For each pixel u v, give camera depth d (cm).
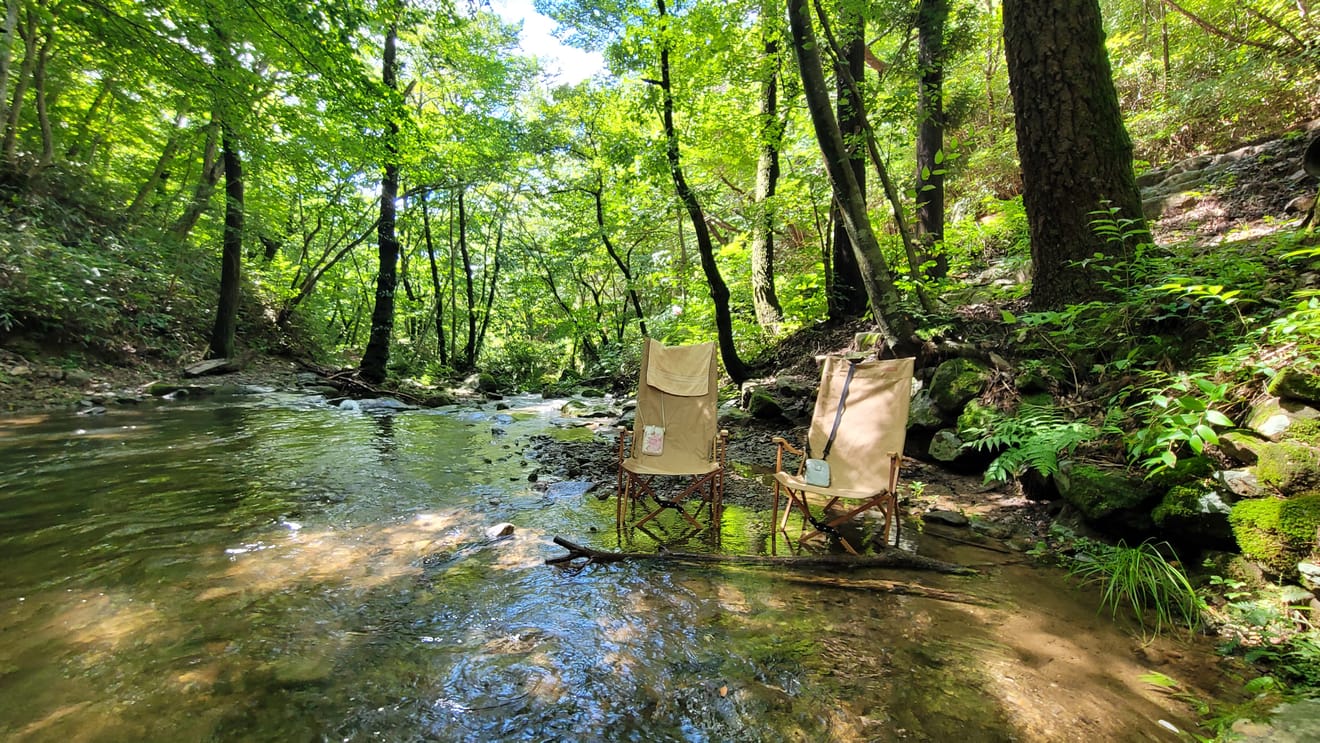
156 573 260
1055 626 228
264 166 1019
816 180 799
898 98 680
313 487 412
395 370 1539
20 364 734
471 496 410
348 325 2012
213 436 580
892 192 595
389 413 847
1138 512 280
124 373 864
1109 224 408
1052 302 443
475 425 766
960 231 881
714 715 172
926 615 238
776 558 297
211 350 1031
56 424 588
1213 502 247
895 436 340
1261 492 236
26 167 945
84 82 1077
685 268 1306
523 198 1825
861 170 728
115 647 196
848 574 282
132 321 946
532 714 170
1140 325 372
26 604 225
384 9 735
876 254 518
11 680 175
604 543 324
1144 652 208
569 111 1347
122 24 697
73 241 938
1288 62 671
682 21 809
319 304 1739
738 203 1343
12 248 790
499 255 1827
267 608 230
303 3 634
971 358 479
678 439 388
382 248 1099
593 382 1488
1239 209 562
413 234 1783
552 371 1939
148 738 152
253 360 1143
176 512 345
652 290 1733
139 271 966
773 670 196
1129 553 262
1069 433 317
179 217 1241
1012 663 201
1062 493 324
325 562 281
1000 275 690
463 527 342
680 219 1392
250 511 353
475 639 213
